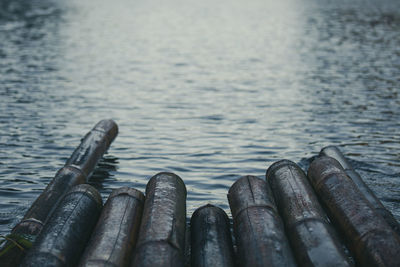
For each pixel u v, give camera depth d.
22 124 13.88
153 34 34.72
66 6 51.69
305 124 14.21
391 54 26.19
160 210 6.29
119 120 14.70
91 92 18.19
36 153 11.55
